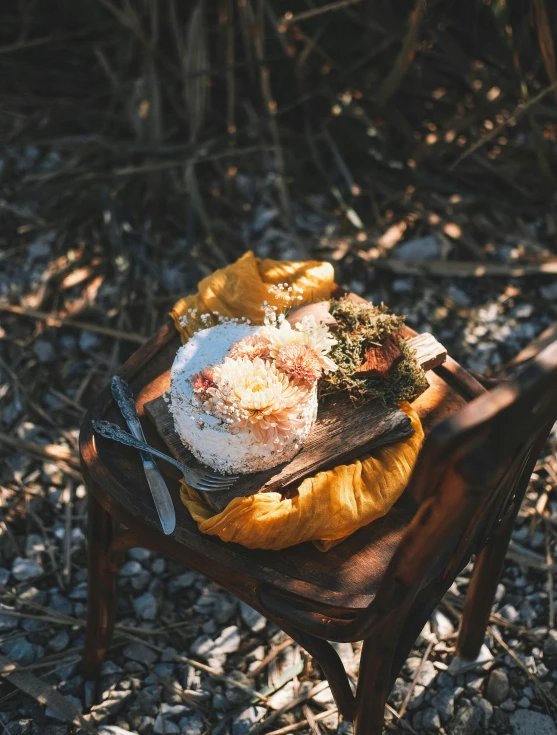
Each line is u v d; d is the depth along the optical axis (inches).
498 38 84.9
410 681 58.9
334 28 90.8
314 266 54.6
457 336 75.8
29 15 95.4
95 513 50.8
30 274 79.4
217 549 45.6
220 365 45.9
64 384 73.2
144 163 86.7
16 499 67.0
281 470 46.4
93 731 56.5
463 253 80.7
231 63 82.2
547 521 65.7
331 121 87.3
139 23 82.8
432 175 86.7
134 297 77.6
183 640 60.9
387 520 47.3
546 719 57.2
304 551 46.1
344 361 49.1
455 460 37.1
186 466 47.0
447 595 62.4
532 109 77.8
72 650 60.1
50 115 90.0
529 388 36.6
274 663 59.6
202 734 56.8
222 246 81.3
